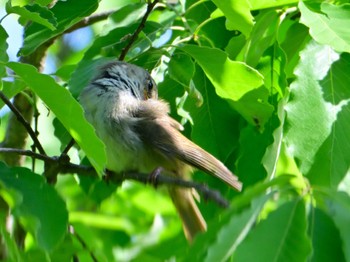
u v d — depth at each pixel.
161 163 11.12
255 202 6.54
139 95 11.25
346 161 9.66
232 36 11.26
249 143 10.46
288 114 9.77
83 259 11.23
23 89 10.32
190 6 11.26
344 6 9.66
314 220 6.59
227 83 10.00
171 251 13.79
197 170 11.30
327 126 9.76
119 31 11.16
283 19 10.66
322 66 10.03
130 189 15.09
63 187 15.29
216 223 6.75
